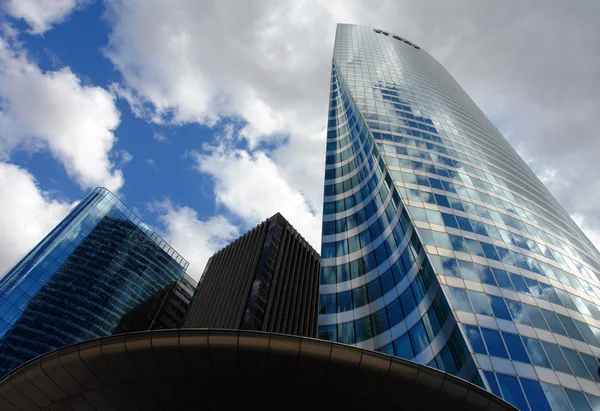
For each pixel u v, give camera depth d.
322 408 20.92
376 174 50.47
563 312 31.45
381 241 42.56
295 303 90.56
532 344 26.98
